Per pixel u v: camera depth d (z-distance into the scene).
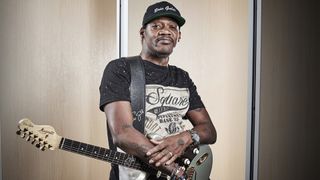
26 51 2.26
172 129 1.55
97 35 2.40
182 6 2.40
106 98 1.46
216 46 2.45
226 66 2.46
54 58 2.32
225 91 2.46
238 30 2.47
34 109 2.29
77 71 2.38
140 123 1.48
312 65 2.69
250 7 2.42
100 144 2.43
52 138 1.42
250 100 2.43
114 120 1.43
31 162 2.29
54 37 2.32
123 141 1.40
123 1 2.31
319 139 2.73
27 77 2.27
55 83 2.33
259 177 2.55
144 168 1.52
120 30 2.32
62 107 2.35
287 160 2.64
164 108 1.54
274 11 2.54
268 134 2.56
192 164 1.57
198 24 2.42
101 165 2.45
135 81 1.51
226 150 2.47
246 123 2.48
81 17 2.37
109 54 2.42
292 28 2.61
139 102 1.49
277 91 2.57
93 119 2.41
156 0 2.35
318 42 2.70
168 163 1.43
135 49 2.33
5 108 2.22
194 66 2.42
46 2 2.30
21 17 2.24
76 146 1.45
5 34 2.21
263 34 2.51
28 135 1.41
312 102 2.70
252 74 2.43
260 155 2.55
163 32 1.55
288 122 2.63
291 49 2.61
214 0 2.44
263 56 2.52
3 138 2.22
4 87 2.22
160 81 1.55
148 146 1.40
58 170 2.35
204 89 2.44
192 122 1.71
